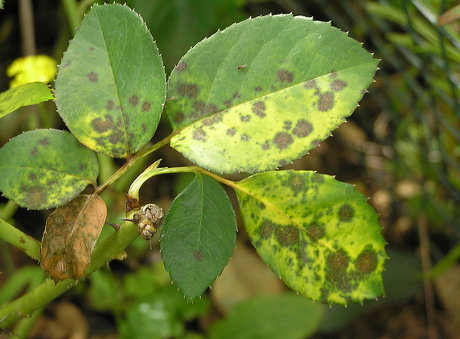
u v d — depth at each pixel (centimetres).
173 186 63
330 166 68
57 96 18
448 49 40
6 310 20
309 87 18
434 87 45
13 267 52
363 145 67
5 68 64
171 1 46
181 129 18
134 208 18
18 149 18
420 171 60
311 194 19
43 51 66
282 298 52
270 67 18
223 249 18
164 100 18
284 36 18
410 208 60
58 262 17
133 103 18
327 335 57
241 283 57
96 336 54
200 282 18
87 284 55
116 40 18
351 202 19
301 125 18
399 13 45
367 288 19
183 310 52
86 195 18
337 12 62
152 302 52
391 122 63
